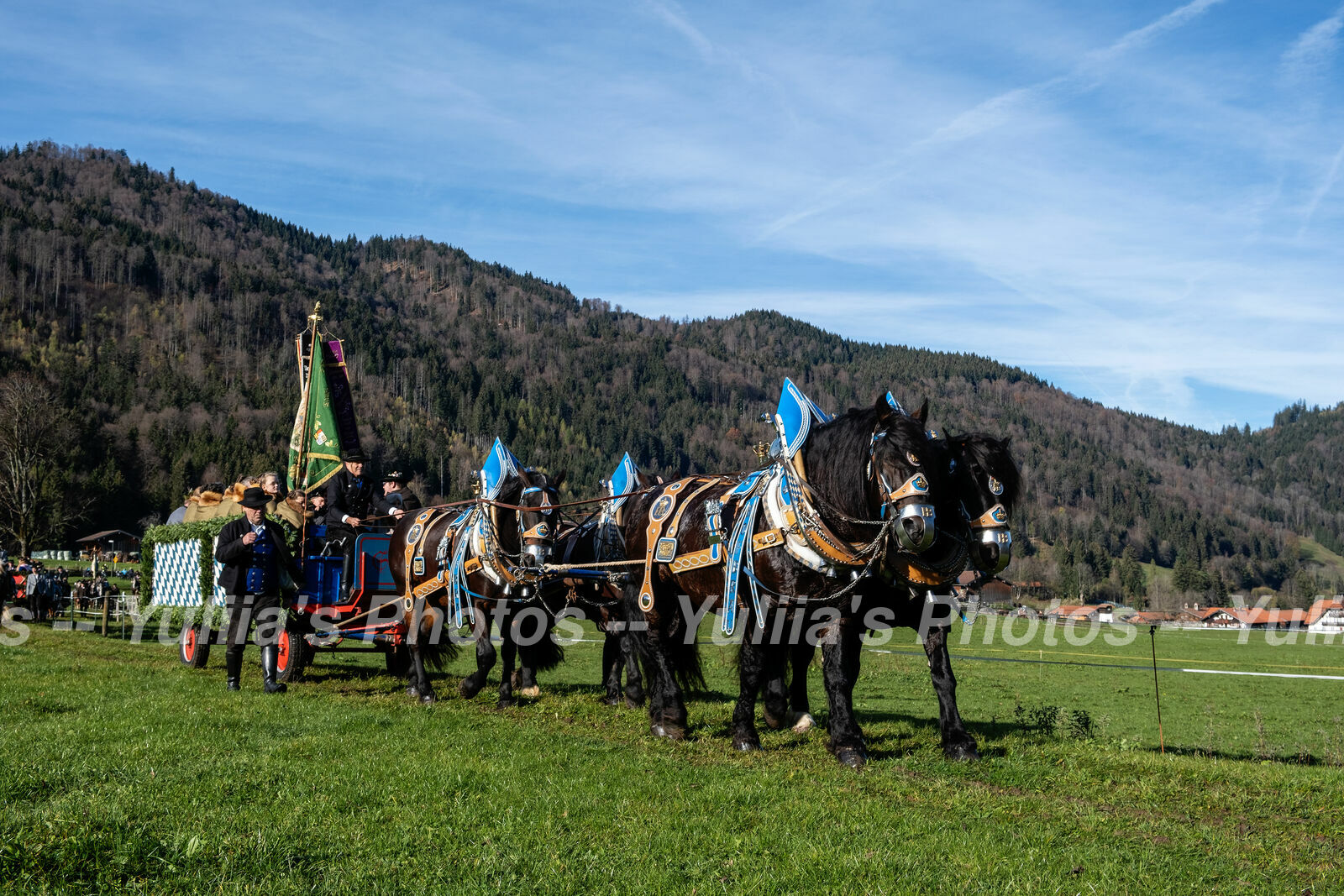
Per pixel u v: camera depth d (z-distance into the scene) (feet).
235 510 45.39
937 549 25.26
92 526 301.63
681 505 29.27
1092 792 22.49
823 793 20.92
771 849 17.04
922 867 16.16
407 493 48.11
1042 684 79.82
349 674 46.14
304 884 14.93
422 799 19.80
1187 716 62.18
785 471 25.44
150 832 16.66
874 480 23.52
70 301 646.74
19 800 18.95
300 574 40.24
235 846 16.17
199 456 362.53
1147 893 15.44
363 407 601.62
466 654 63.82
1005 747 26.78
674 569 28.68
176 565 50.55
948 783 22.67
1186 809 21.31
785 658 28.55
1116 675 92.53
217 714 29.60
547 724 30.45
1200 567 567.59
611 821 18.57
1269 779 23.49
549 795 20.16
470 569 34.35
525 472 34.04
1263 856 17.97
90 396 427.33
